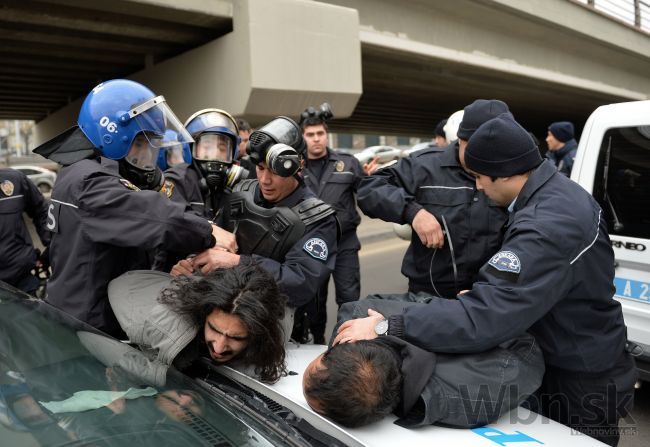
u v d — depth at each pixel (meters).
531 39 12.30
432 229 2.13
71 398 1.15
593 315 1.50
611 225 2.85
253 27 6.61
